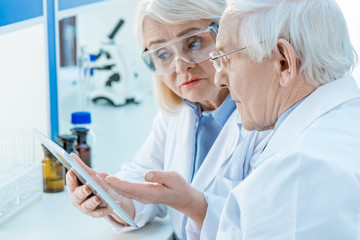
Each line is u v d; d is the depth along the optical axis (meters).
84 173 1.08
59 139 1.85
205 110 1.57
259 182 0.83
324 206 0.75
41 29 1.93
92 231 1.45
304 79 0.94
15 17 1.71
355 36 1.90
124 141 3.06
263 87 0.95
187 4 1.32
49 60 1.96
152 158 1.71
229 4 0.97
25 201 1.62
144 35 1.44
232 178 1.38
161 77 1.51
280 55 0.91
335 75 0.95
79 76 2.73
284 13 0.90
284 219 0.78
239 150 1.38
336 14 0.93
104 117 3.67
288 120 0.95
